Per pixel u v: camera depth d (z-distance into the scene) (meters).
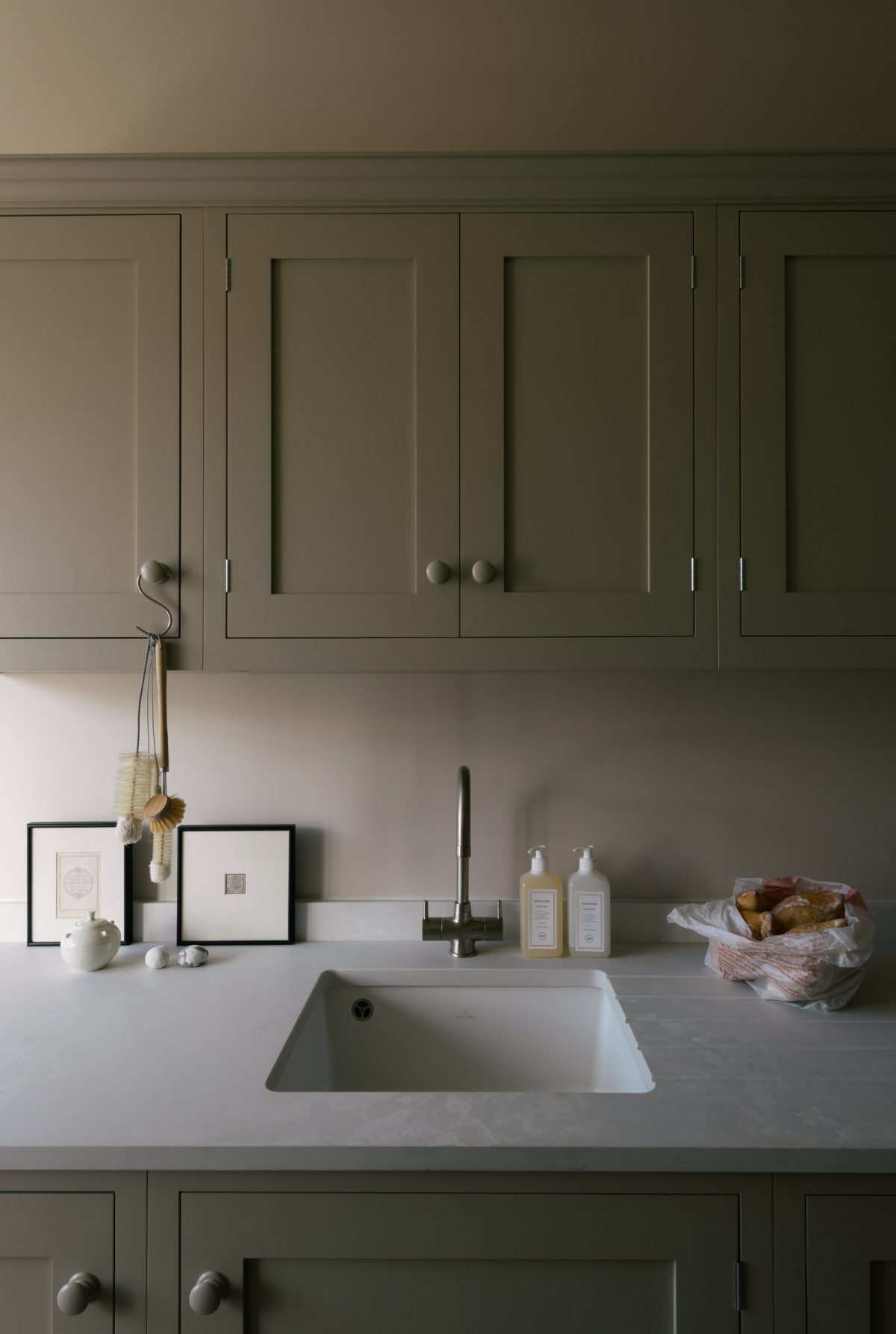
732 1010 1.29
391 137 1.65
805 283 1.34
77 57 1.65
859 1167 0.92
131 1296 0.96
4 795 1.65
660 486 1.33
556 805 1.66
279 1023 1.24
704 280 1.33
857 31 1.65
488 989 1.47
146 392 1.33
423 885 1.66
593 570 1.33
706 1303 0.95
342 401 1.33
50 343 1.33
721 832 1.66
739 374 1.33
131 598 1.33
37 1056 1.13
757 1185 0.95
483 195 1.33
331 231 1.33
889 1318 0.96
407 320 1.34
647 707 1.66
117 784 1.36
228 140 1.65
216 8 1.65
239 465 1.33
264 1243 0.95
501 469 1.33
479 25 1.65
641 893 1.66
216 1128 0.96
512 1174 0.95
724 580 1.33
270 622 1.33
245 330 1.33
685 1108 1.00
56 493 1.33
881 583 1.33
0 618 1.33
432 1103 1.01
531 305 1.34
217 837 1.62
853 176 1.32
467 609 1.33
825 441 1.33
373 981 1.47
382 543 1.33
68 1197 0.96
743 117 1.65
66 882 1.61
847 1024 1.24
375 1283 0.96
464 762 1.66
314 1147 0.92
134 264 1.34
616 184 1.33
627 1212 0.95
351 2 1.65
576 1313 0.96
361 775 1.66
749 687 1.66
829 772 1.66
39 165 1.31
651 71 1.65
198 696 1.66
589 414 1.33
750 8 1.65
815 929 1.31
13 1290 0.97
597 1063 1.45
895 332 1.33
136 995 1.35
